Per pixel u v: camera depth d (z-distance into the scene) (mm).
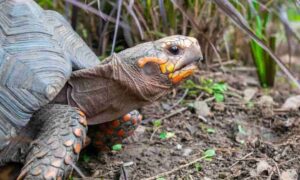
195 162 694
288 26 831
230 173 677
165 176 677
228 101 803
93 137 697
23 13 657
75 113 635
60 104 654
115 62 660
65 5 856
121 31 837
